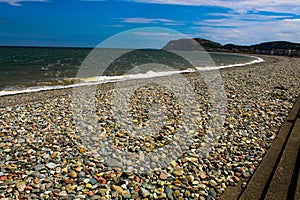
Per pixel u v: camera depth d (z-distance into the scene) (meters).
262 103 5.83
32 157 3.18
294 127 3.95
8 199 2.34
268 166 2.88
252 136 3.81
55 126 4.40
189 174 2.76
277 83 9.12
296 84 9.02
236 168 2.88
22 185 2.54
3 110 5.58
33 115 5.13
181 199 2.36
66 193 2.44
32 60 22.66
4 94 8.14
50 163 2.99
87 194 2.42
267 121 4.50
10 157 3.19
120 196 2.38
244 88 7.94
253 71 13.88
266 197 2.25
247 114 4.88
